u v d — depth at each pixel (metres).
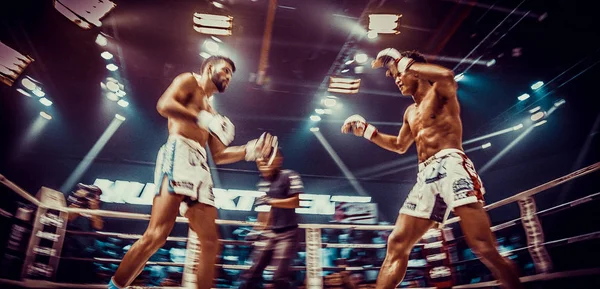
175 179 2.39
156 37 9.75
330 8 9.16
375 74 11.14
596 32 8.39
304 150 13.41
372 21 9.25
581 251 8.21
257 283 4.12
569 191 10.74
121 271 2.18
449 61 10.56
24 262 3.38
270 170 4.43
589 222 8.65
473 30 9.50
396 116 12.67
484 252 2.36
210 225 2.59
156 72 10.77
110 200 10.66
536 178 11.66
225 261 7.53
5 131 10.36
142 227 10.54
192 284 3.68
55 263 3.64
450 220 4.39
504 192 12.41
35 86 10.04
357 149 13.41
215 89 2.92
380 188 13.38
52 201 3.79
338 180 13.27
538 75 10.20
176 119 2.48
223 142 2.41
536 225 3.62
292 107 12.29
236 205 11.66
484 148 12.98
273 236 4.17
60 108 10.99
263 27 9.67
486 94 11.34
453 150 2.65
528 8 8.55
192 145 2.58
